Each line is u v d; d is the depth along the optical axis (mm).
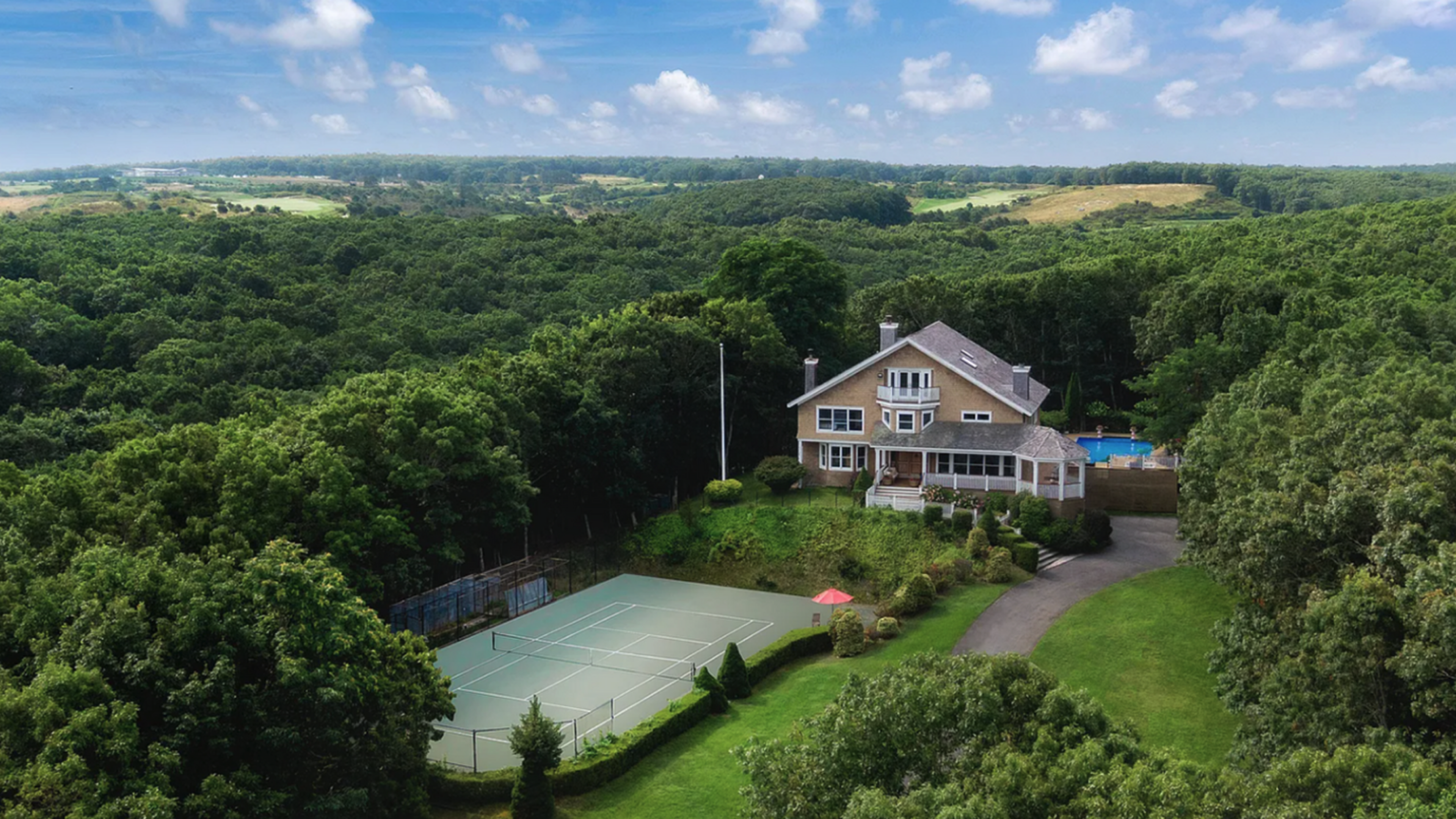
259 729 29438
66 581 31422
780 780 23859
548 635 52312
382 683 32031
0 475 44344
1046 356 92000
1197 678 40281
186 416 74438
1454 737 23812
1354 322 62625
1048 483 61219
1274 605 32750
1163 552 56906
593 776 36000
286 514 45906
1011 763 20984
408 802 33000
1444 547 25125
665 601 57688
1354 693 25828
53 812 24000
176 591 30516
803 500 65875
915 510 61531
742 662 43656
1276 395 47875
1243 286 74625
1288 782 20656
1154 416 79750
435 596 53312
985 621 48312
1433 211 119500
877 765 22922
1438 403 35812
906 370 67312
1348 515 29453
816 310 85500
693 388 72938
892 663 44438
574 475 65875
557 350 73375
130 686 27859
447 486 55562
